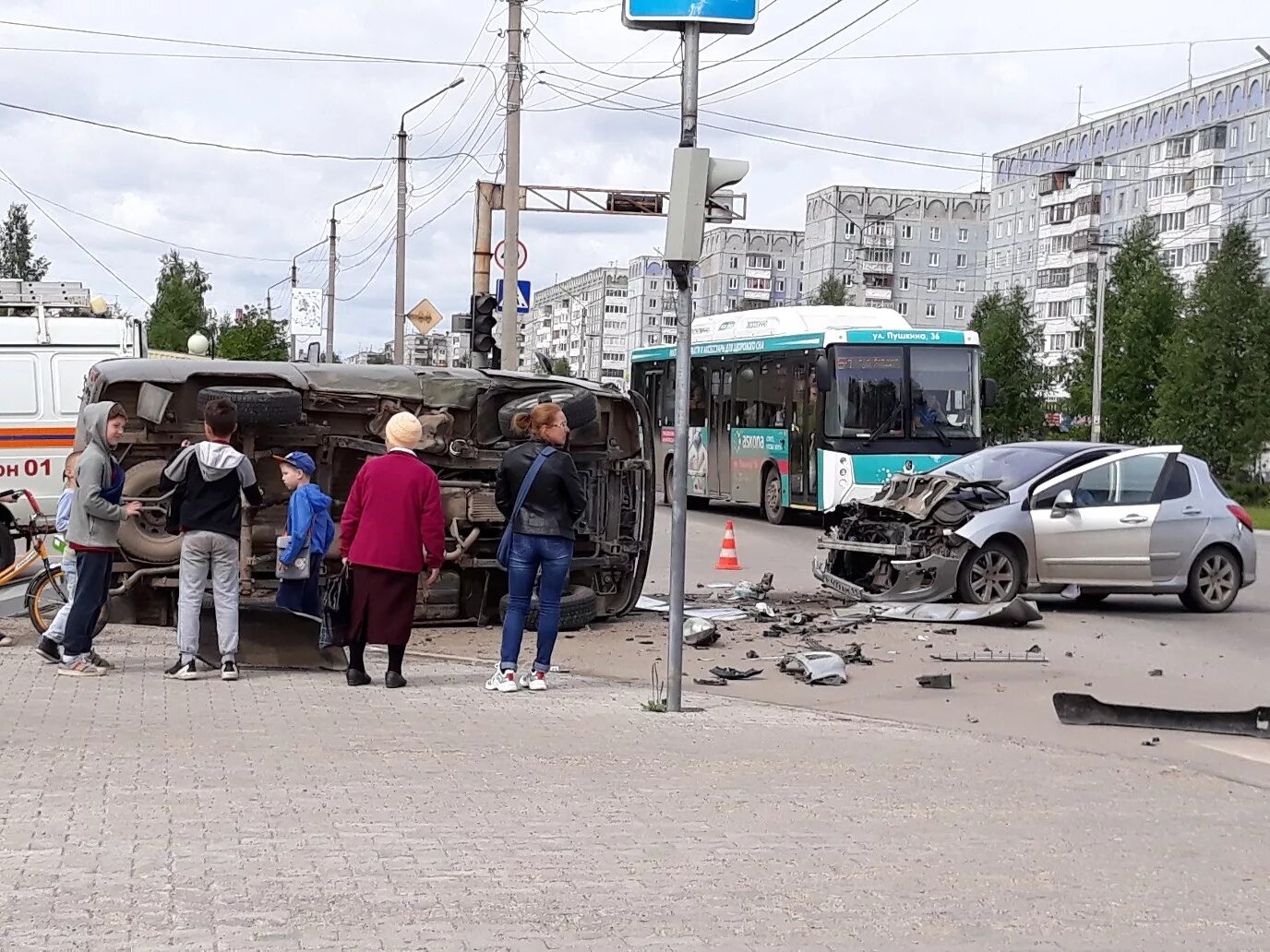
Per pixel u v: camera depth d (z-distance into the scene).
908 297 138.00
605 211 33.09
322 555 10.71
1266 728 9.66
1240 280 53.12
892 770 8.10
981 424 26.47
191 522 10.30
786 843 6.30
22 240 90.69
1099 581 15.84
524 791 7.12
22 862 5.55
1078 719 10.05
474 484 13.19
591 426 13.88
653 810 6.83
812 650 12.85
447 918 5.02
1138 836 6.75
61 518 10.95
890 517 16.28
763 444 29.08
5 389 20.33
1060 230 110.62
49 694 9.60
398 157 41.06
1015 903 5.51
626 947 4.79
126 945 4.63
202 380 12.48
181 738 8.17
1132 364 60.50
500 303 28.77
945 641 13.71
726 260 167.50
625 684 11.09
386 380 13.02
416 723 8.93
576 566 13.77
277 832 6.11
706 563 21.19
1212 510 16.42
